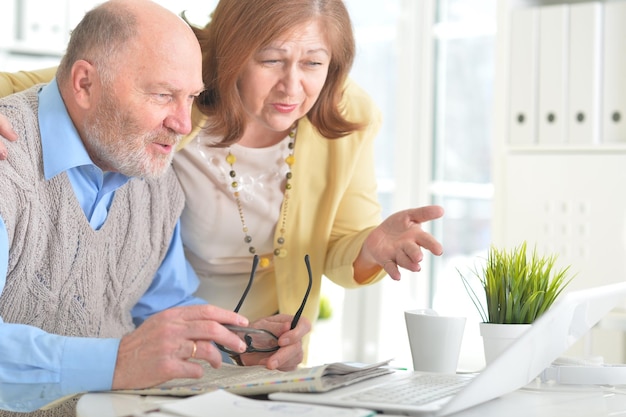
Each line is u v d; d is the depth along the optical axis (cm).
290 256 204
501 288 146
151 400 122
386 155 376
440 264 354
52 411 160
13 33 386
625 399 126
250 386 119
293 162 199
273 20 169
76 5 394
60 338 131
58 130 156
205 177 195
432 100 360
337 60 184
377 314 313
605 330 272
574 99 281
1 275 146
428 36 357
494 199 296
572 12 281
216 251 204
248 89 178
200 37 183
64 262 159
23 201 151
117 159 155
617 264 272
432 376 133
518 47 290
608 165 273
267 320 159
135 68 150
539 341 118
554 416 114
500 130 295
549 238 284
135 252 175
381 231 181
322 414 104
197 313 130
